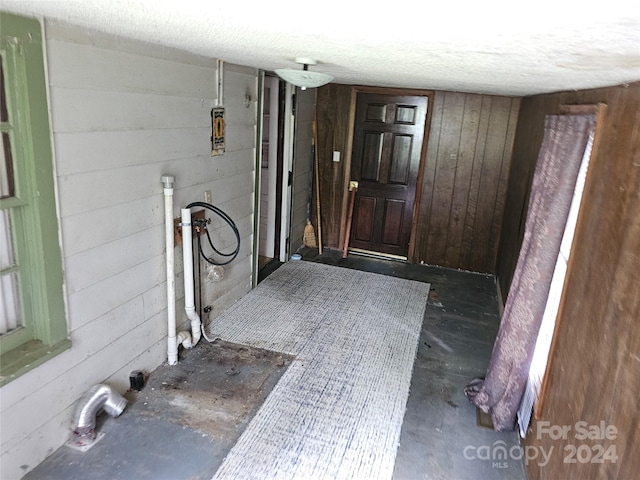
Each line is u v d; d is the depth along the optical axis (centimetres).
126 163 247
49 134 197
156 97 264
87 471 218
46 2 142
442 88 443
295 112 484
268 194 504
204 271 346
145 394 274
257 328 363
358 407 277
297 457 235
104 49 221
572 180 212
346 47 167
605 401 150
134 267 265
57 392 222
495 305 441
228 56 284
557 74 183
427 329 384
